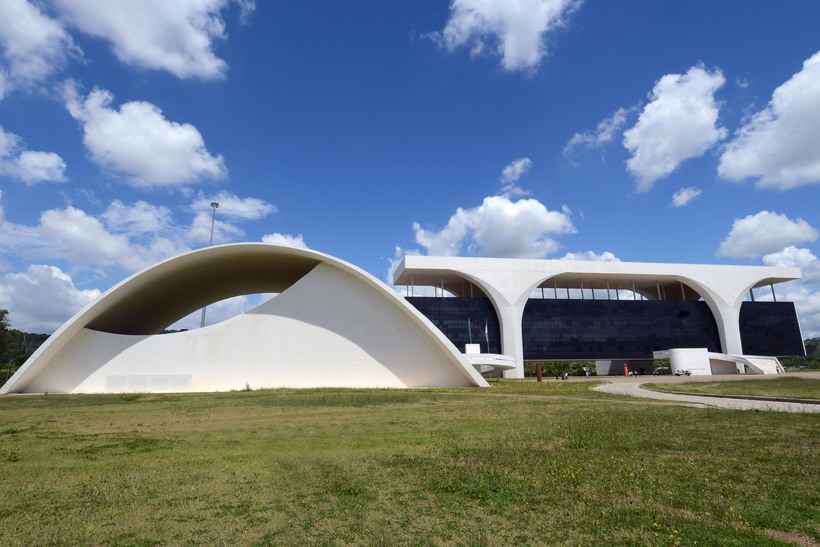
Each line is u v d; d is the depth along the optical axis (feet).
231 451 30.19
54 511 18.65
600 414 45.06
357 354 105.60
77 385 97.86
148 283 107.34
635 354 202.49
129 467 26.03
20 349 252.42
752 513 16.87
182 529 16.48
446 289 227.40
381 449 29.91
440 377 104.27
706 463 24.11
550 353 196.75
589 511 17.37
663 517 16.56
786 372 173.37
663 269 207.10
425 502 18.90
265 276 133.49
